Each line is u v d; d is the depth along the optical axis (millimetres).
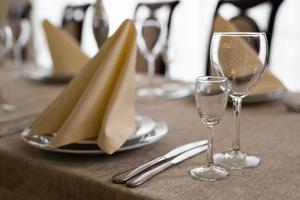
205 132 844
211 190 553
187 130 862
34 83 1521
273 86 1118
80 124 694
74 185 630
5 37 1401
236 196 534
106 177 611
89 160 685
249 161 656
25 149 751
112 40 763
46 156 709
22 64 2148
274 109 1021
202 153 703
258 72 662
